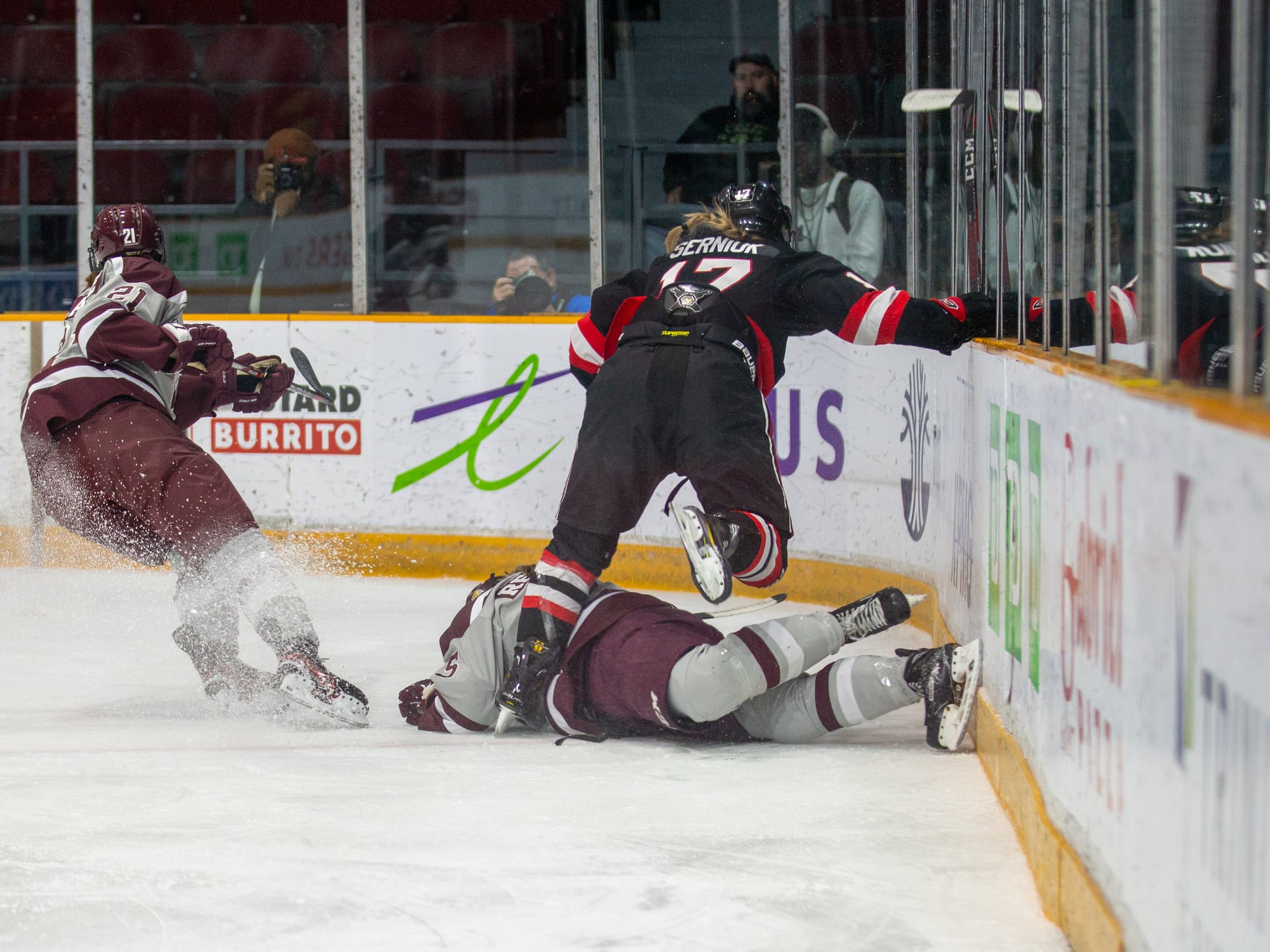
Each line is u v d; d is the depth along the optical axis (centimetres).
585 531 748
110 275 879
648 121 1670
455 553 1566
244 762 706
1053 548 517
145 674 990
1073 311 606
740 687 692
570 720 749
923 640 1084
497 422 1548
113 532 874
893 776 673
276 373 947
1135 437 390
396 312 1762
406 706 802
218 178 1923
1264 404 317
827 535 1334
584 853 546
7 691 920
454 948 446
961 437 868
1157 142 405
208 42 2002
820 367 1332
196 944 450
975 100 927
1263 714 284
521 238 1758
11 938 455
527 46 1742
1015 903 494
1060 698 497
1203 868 325
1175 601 349
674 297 773
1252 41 325
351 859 538
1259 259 557
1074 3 588
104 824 587
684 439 747
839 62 1395
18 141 1967
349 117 1789
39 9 1995
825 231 1436
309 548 1605
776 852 550
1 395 1647
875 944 452
